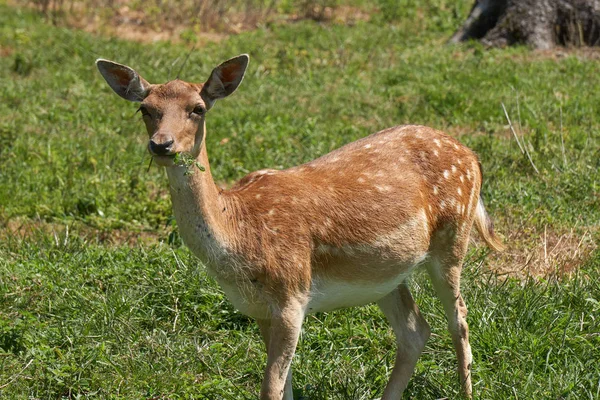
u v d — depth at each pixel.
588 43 26.88
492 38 27.28
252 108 21.30
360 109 21.25
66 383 9.94
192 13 32.59
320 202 9.06
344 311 11.64
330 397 9.88
